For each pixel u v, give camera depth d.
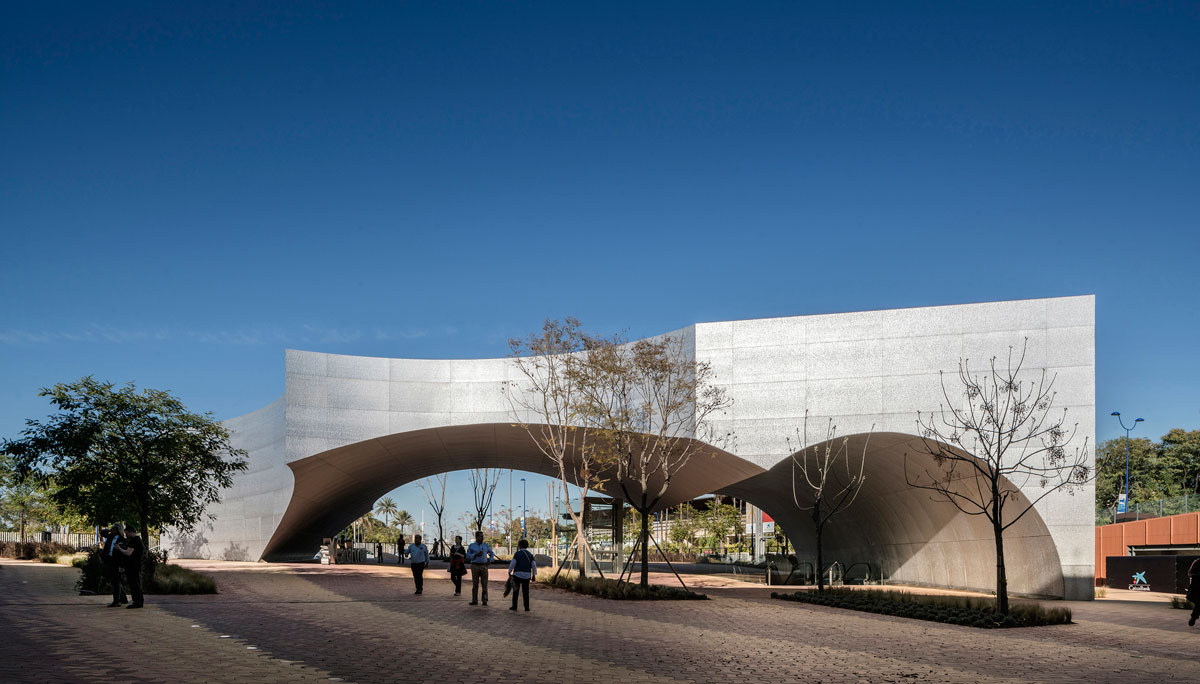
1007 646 14.27
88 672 9.08
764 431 28.81
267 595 20.95
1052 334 26.97
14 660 9.75
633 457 31.12
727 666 11.33
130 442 24.89
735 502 78.31
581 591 24.73
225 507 42.38
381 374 33.62
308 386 32.97
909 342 28.14
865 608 21.48
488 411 33.19
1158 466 72.81
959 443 25.75
